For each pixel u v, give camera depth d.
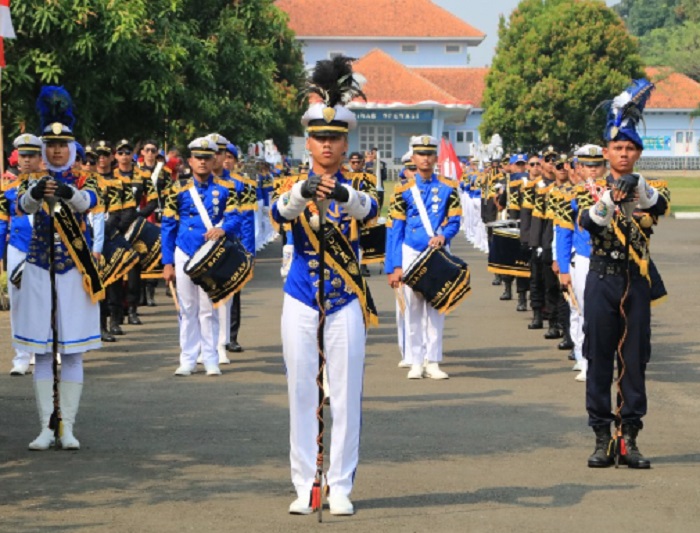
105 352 17.42
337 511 9.16
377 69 91.94
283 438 11.74
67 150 11.59
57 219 11.36
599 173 13.73
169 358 16.88
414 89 90.69
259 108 35.50
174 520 9.02
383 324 20.58
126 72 27.42
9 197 13.55
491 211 28.84
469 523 8.95
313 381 9.30
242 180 16.38
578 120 79.25
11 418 12.73
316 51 112.38
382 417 12.80
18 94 25.77
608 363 10.70
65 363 11.53
